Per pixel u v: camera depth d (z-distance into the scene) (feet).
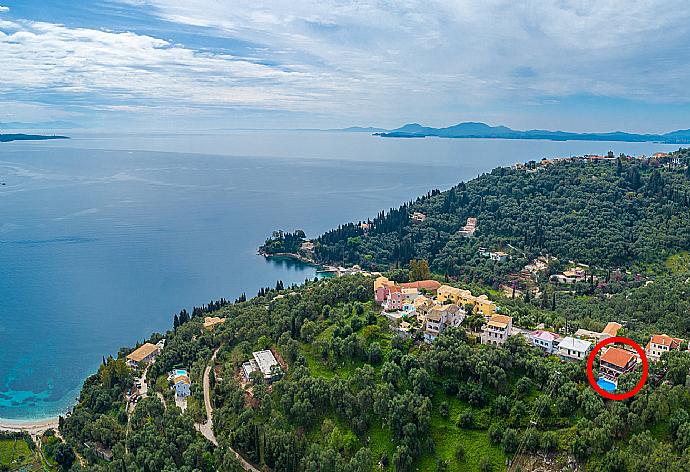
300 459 485.56
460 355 515.09
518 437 453.99
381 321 627.46
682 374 448.65
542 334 553.64
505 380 495.82
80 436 585.63
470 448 467.11
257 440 517.96
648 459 388.57
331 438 490.49
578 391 463.01
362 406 511.81
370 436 496.64
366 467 461.37
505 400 480.23
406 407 488.02
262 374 597.11
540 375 486.38
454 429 483.92
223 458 498.69
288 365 611.06
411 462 464.24
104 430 571.69
